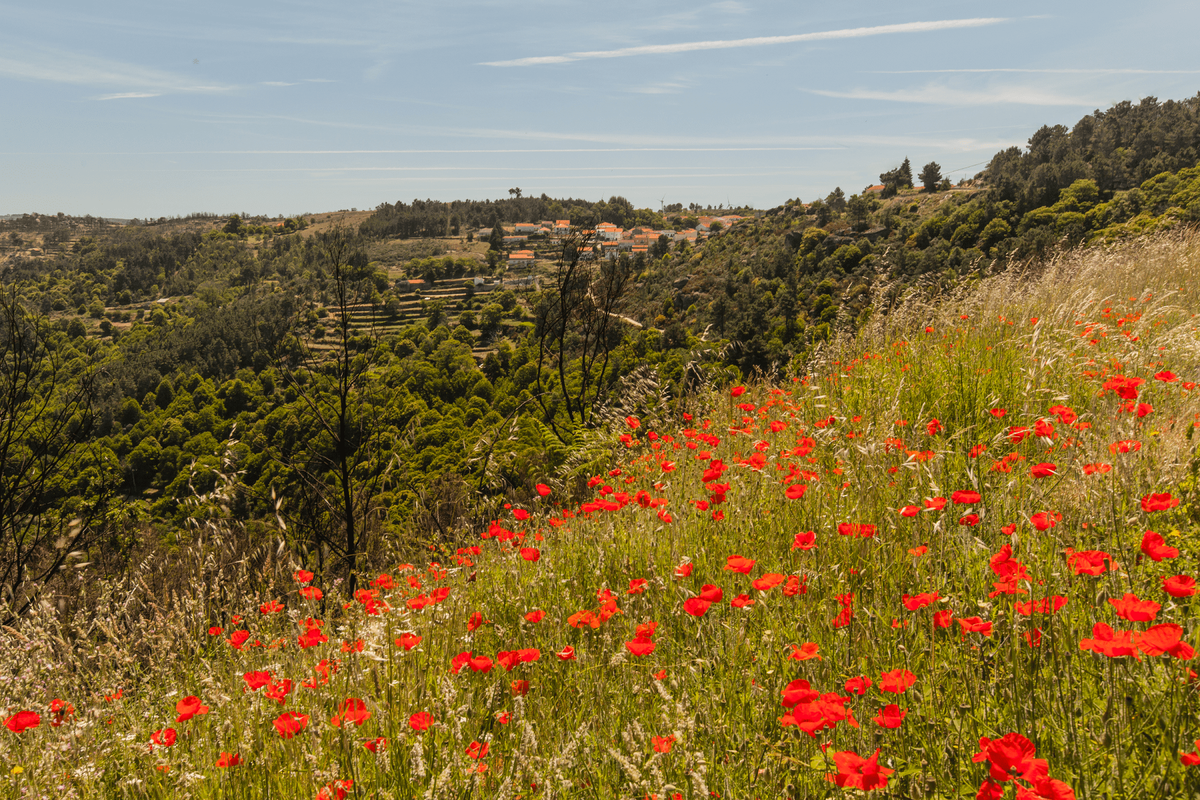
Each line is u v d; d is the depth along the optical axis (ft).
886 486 9.45
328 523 21.76
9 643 9.12
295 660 9.64
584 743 5.94
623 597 8.67
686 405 19.66
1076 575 6.25
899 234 252.21
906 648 6.31
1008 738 4.06
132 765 6.79
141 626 9.67
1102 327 14.58
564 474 18.13
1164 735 4.34
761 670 6.43
